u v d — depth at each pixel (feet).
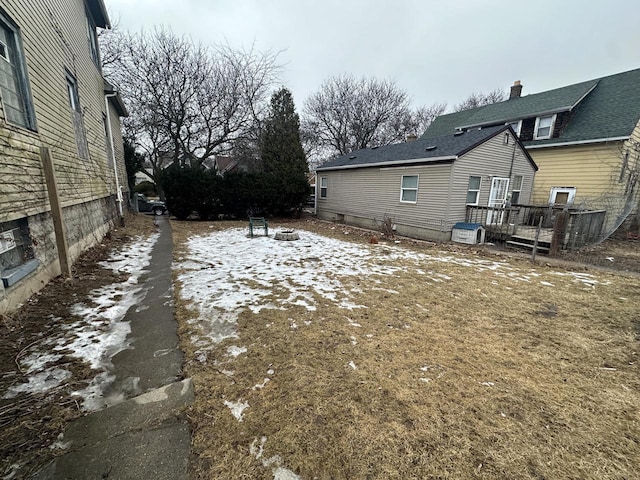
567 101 40.29
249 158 63.16
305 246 28.12
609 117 36.55
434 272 19.74
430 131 60.03
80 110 22.76
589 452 5.92
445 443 6.07
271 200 51.70
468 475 5.37
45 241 13.93
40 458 5.54
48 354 9.02
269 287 15.98
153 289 15.23
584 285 17.30
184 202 47.39
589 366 9.09
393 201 38.22
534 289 16.52
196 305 13.32
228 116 56.85
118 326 11.13
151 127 61.41
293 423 6.53
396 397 7.47
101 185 27.63
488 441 6.15
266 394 7.50
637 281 18.16
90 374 8.19
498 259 23.98
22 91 13.48
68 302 12.81
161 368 8.59
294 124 56.65
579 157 37.86
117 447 5.84
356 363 8.99
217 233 35.14
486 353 9.74
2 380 7.71
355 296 14.93
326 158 103.55
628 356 9.71
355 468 5.47
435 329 11.44
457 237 31.27
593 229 28.02
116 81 54.29
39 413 6.64
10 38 12.92
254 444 5.97
